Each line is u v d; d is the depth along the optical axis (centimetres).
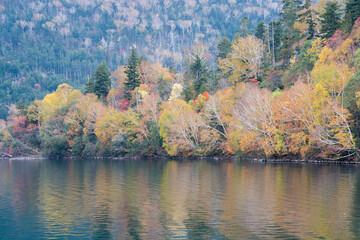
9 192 4056
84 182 4741
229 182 4478
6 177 5459
